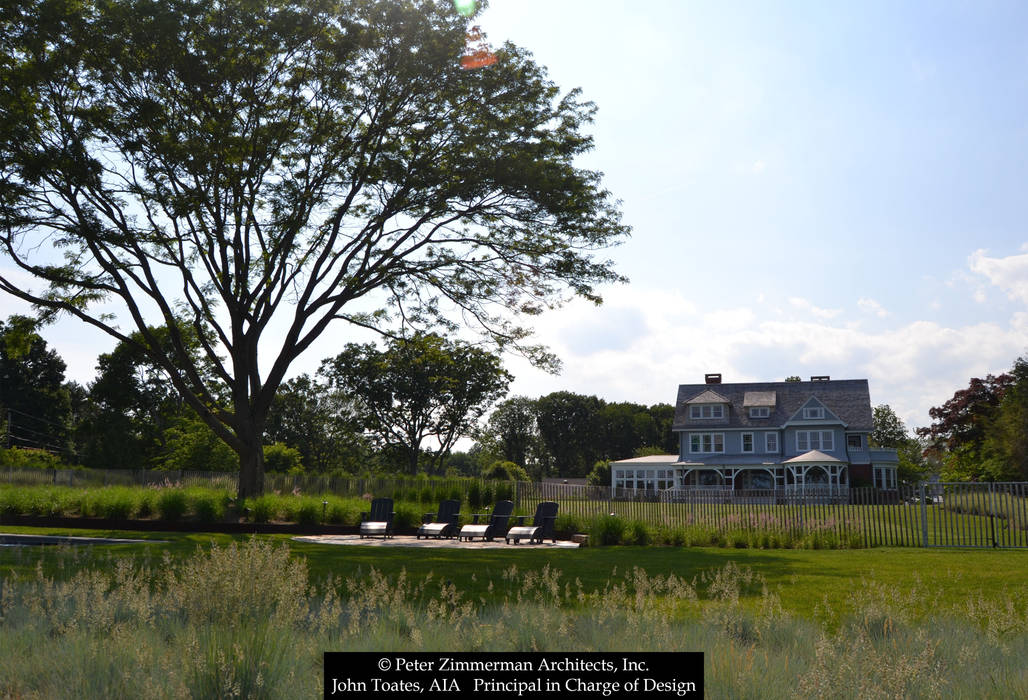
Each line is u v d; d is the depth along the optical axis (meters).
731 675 5.12
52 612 7.14
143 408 62.59
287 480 35.09
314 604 7.91
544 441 117.38
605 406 118.06
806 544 19.91
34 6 20.28
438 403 79.50
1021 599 10.34
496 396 80.44
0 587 8.43
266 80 23.16
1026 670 5.61
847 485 62.38
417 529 23.23
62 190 22.38
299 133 23.77
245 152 22.78
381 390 78.31
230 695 4.81
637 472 73.00
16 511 23.97
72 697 4.74
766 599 8.01
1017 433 44.25
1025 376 48.84
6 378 79.44
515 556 15.86
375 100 24.36
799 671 5.44
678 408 69.94
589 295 27.05
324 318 26.22
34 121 21.89
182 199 21.80
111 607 7.00
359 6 23.64
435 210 25.08
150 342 25.28
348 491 34.44
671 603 8.03
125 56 21.06
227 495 25.42
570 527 22.78
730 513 22.16
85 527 23.30
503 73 24.94
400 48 23.38
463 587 11.18
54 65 20.86
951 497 20.33
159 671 5.09
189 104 22.72
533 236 26.52
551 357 28.41
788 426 65.38
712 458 66.81
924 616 8.26
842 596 10.64
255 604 6.50
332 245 25.73
